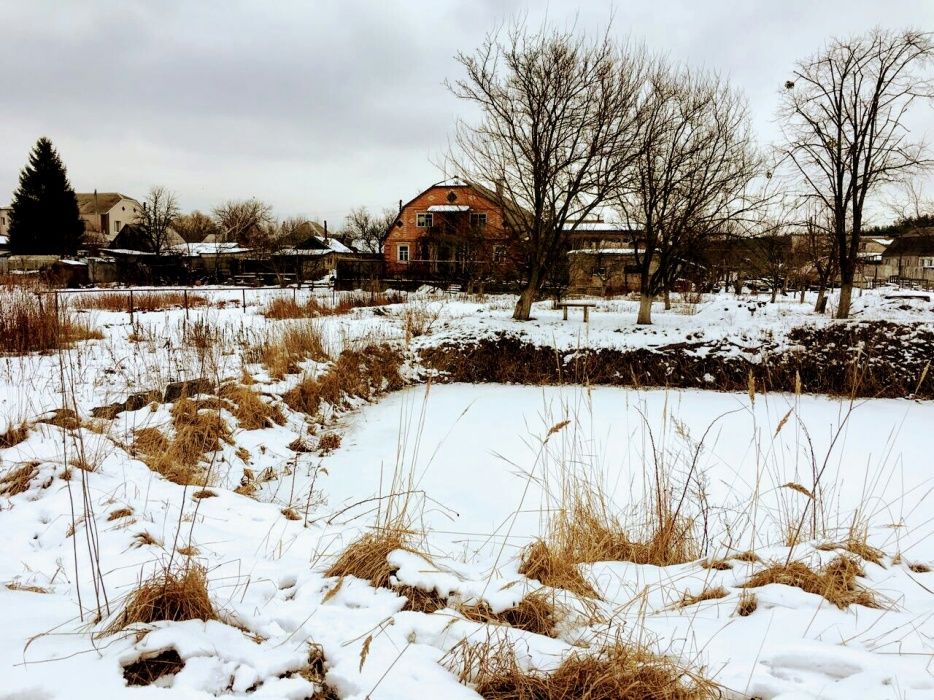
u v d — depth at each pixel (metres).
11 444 4.22
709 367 11.04
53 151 44.28
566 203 14.19
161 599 2.06
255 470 5.66
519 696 1.85
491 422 8.14
